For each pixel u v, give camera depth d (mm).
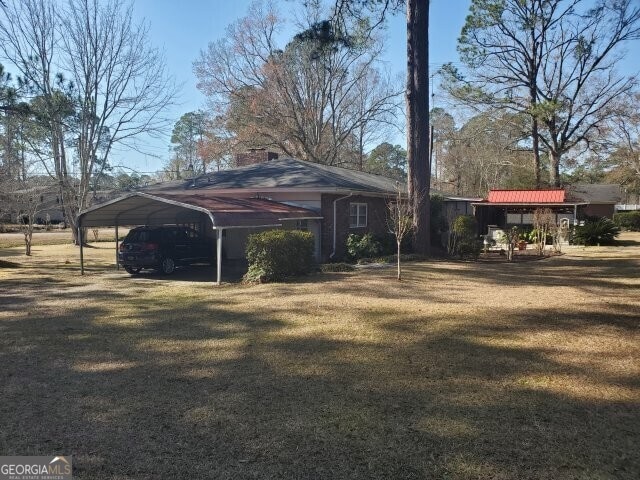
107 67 30562
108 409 4664
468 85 32625
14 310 9664
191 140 65750
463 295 10578
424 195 18406
